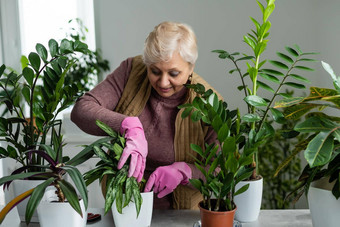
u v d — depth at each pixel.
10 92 1.33
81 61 3.26
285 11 3.12
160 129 1.51
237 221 1.19
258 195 1.21
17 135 1.31
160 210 1.34
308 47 3.12
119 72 1.58
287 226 1.19
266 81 3.16
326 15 3.06
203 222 1.07
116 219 1.12
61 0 3.27
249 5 3.15
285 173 3.16
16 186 1.22
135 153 1.14
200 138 1.49
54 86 1.35
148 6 3.24
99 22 3.29
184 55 1.26
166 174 1.27
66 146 2.69
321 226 1.06
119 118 1.29
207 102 1.09
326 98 0.99
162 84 1.29
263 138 1.12
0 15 3.21
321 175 1.11
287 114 1.22
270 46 3.16
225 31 3.19
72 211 1.03
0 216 0.97
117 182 1.08
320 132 0.97
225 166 1.04
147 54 1.26
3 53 3.24
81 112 1.38
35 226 1.22
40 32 3.29
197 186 1.07
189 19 3.21
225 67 3.21
